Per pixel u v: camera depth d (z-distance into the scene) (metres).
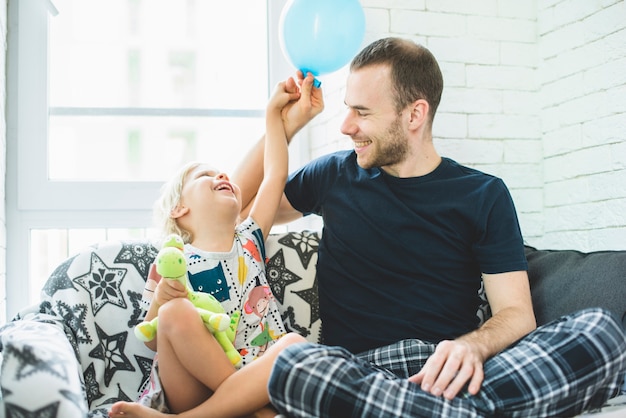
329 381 1.08
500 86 2.36
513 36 2.38
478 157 2.32
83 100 2.20
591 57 2.17
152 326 1.32
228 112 2.32
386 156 1.61
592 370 1.11
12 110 2.10
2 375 1.10
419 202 1.62
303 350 1.12
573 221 2.25
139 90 2.25
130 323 1.56
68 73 2.18
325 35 1.65
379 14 2.23
